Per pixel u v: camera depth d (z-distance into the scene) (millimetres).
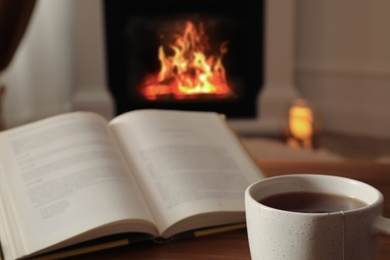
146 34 3275
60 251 691
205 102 3346
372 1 3279
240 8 3299
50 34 3404
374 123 3381
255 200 554
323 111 3516
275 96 3377
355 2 3332
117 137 855
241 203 772
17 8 2219
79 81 3307
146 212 721
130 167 805
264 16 3314
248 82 3365
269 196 586
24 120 3318
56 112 3479
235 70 3352
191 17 3283
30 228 700
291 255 516
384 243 706
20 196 743
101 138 822
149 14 3266
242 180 816
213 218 753
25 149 812
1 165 791
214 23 3297
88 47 3273
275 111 3387
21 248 683
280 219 513
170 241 732
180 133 873
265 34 3332
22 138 833
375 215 523
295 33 3494
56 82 3459
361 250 521
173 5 3264
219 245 721
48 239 683
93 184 740
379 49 3303
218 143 882
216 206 751
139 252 706
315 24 3453
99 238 713
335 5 3383
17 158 799
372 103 3375
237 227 763
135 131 862
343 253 513
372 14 3293
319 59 3475
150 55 3297
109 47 3279
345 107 3451
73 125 842
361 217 512
